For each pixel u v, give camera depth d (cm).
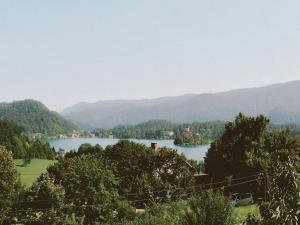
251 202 5797
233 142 6800
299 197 977
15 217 4903
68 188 5022
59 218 4559
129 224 3666
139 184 6488
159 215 3609
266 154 6331
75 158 5656
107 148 7256
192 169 7306
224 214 1884
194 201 1952
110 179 5250
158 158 6900
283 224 957
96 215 4850
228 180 6662
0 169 5594
